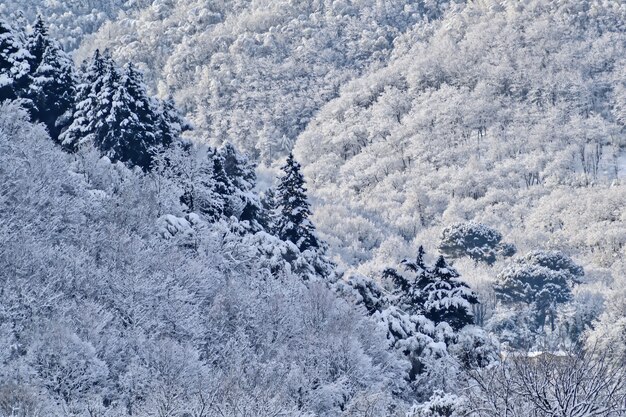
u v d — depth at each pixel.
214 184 122.06
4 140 87.19
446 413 51.62
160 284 76.88
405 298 111.56
